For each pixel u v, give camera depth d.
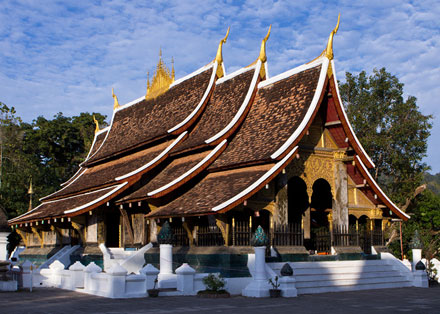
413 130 43.22
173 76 32.00
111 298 16.75
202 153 24.78
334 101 22.89
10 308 14.27
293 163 22.45
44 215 27.89
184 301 16.08
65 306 14.69
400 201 42.12
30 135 60.94
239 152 22.83
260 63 25.78
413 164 43.72
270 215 21.34
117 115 36.62
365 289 21.91
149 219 22.66
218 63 28.70
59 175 55.66
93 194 27.70
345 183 24.08
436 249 37.56
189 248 21.56
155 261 22.95
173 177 23.73
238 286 18.83
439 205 42.31
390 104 45.06
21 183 49.69
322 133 23.81
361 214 25.09
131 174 24.80
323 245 24.69
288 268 18.20
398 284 23.30
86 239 26.53
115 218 29.55
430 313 13.55
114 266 17.00
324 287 20.58
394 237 39.38
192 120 26.89
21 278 20.98
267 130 22.94
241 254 19.67
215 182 22.36
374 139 42.41
